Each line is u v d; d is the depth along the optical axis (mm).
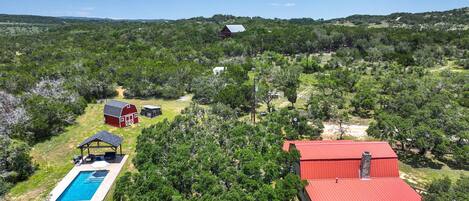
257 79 75312
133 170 36250
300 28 144125
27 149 38969
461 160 35906
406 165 36969
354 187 28203
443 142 36406
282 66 88250
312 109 51156
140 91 68938
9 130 43469
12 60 95188
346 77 70188
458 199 23750
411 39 113875
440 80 65500
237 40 120688
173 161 32531
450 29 157625
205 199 26297
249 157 31969
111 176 34562
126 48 106125
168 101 67125
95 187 33219
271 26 163750
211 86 65562
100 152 41688
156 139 39656
